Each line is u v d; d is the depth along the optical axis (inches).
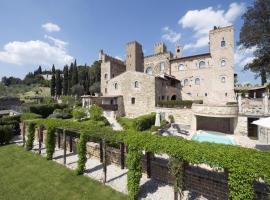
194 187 431.2
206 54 1755.7
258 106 934.4
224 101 1652.3
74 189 453.1
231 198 300.4
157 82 1488.7
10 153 748.6
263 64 1121.4
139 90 1524.4
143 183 477.7
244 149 316.5
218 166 304.7
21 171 565.3
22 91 4384.8
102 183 480.4
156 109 1368.1
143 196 416.8
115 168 581.3
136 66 2260.1
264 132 794.2
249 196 275.6
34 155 713.0
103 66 2322.8
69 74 3641.7
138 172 404.2
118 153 593.9
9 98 2165.4
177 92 1755.7
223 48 1669.5
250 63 1192.8
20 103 2266.2
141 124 1024.9
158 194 424.2
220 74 1679.4
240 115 974.4
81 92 3280.0
